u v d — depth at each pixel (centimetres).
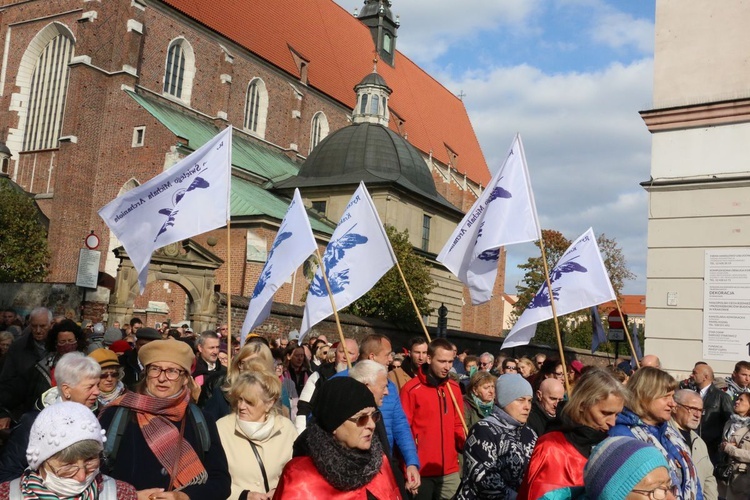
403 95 7156
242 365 688
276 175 4853
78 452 400
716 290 1455
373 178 4544
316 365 1385
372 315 3522
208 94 4888
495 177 934
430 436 757
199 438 508
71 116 4103
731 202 1464
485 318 6338
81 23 4184
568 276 1095
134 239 936
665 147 1552
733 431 886
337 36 6488
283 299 3769
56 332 759
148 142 4097
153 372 500
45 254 3953
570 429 486
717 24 1530
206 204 932
